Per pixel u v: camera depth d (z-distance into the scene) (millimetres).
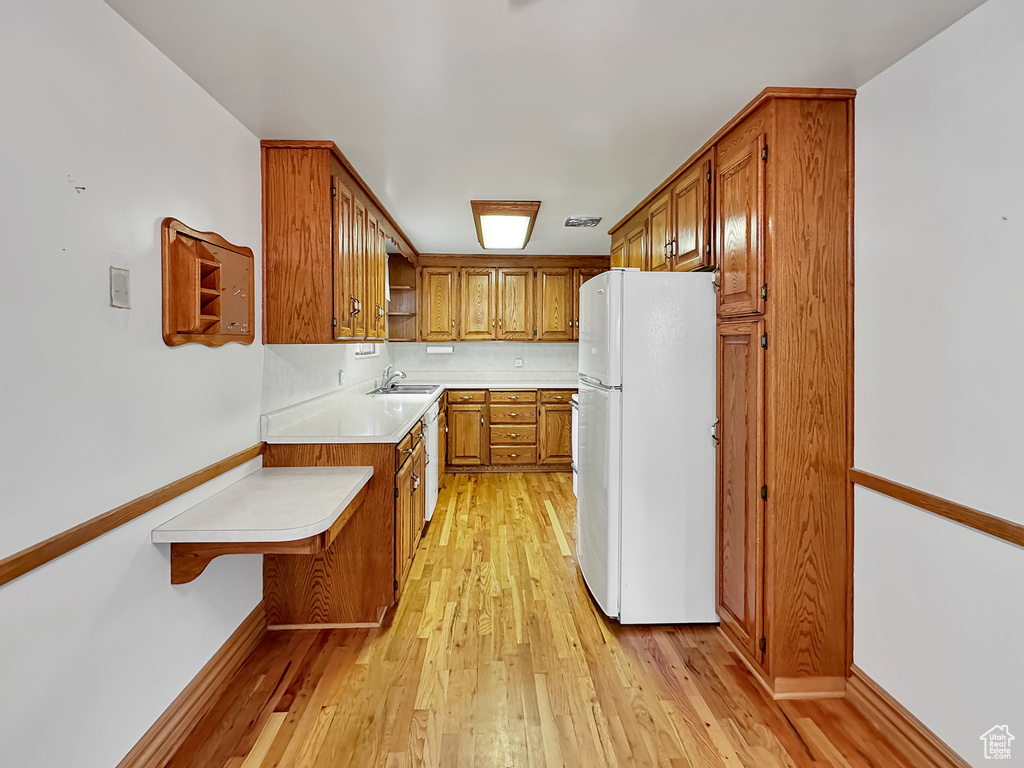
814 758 1648
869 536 1856
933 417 1583
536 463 5453
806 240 1900
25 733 1156
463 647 2277
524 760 1639
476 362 5809
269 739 1724
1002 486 1378
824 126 1892
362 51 1619
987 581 1422
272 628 2434
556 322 5426
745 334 2107
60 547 1227
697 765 1620
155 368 1615
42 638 1201
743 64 1702
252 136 2264
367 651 2244
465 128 2201
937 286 1562
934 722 1587
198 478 1838
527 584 2904
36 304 1178
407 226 4020
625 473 2426
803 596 1948
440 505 4359
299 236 2371
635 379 2416
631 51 1623
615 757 1653
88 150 1332
